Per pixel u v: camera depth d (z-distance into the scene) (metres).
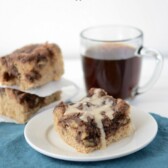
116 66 0.68
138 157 0.53
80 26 0.90
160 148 0.55
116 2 0.88
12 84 0.67
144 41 0.91
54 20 0.90
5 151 0.56
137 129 0.57
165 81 0.77
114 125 0.55
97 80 0.69
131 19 0.89
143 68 0.84
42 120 0.60
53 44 0.70
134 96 0.71
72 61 0.88
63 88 0.74
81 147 0.53
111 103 0.58
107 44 0.70
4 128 0.63
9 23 0.91
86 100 0.60
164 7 0.88
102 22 0.90
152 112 0.66
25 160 0.54
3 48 0.92
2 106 0.67
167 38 0.90
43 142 0.56
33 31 0.91
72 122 0.54
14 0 0.89
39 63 0.67
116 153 0.52
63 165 0.52
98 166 0.52
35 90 0.66
